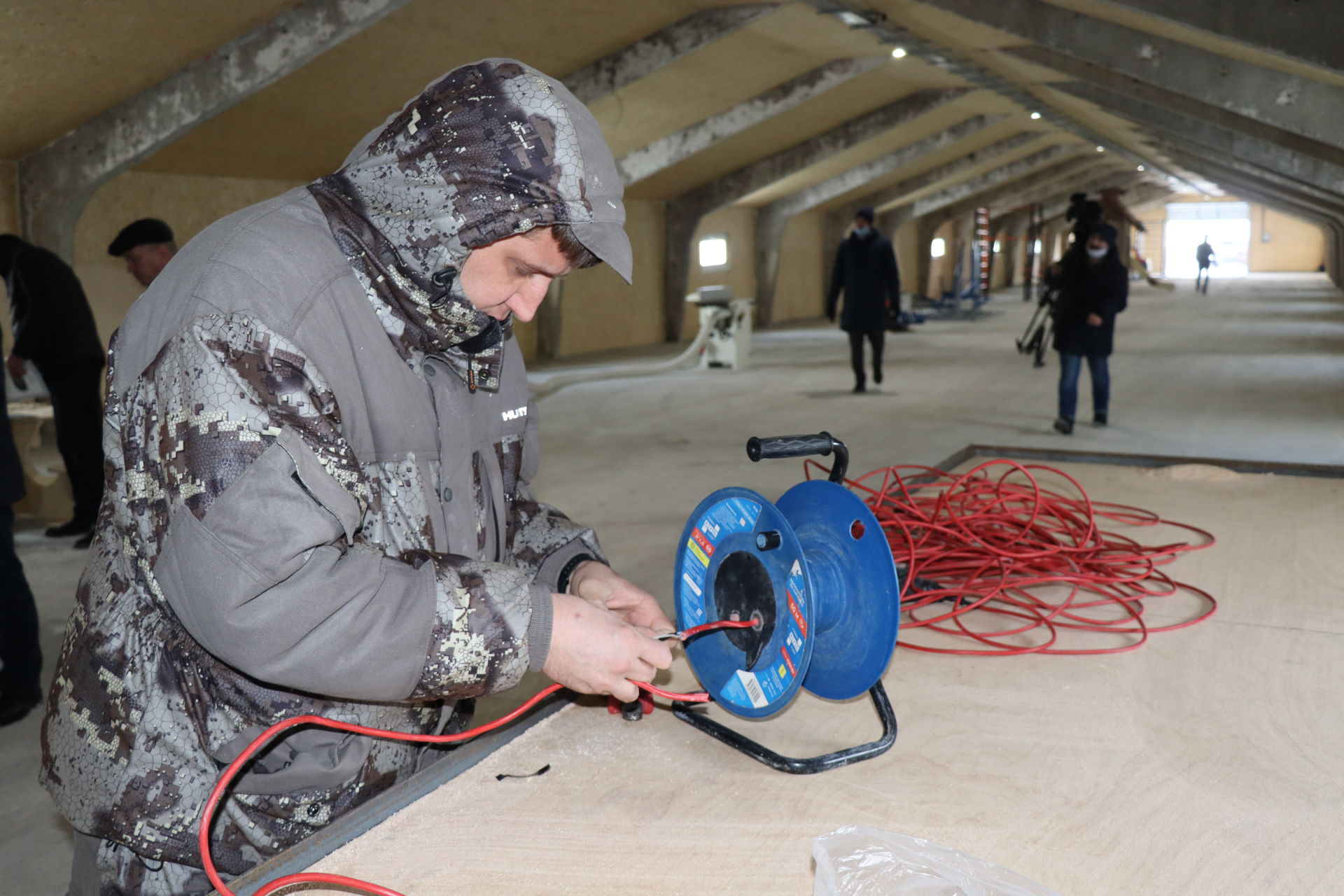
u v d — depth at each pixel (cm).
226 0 507
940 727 109
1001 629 139
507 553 113
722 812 92
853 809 92
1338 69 423
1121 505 197
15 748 245
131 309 86
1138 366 942
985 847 85
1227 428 607
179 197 775
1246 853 84
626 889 80
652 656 89
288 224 84
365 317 86
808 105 1119
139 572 87
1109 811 91
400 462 90
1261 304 1812
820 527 106
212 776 87
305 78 641
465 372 96
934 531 172
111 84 566
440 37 630
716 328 1007
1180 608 144
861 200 1844
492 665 82
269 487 75
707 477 509
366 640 77
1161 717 110
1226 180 1878
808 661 93
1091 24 676
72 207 634
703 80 905
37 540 423
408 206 81
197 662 85
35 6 446
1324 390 755
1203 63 645
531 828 89
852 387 848
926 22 801
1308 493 205
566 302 1221
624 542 389
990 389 815
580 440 632
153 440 78
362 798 96
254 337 78
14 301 408
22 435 455
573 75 774
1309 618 139
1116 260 583
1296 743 104
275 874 81
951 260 2464
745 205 1566
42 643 307
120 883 90
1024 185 2284
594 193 80
